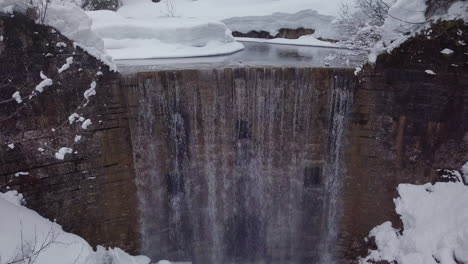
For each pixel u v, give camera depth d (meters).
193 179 8.63
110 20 11.39
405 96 7.62
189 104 8.16
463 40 6.97
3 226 6.04
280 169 8.73
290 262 9.45
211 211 8.92
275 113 8.32
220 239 9.18
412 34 7.32
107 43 10.66
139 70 8.09
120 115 7.76
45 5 6.83
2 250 5.54
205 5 17.84
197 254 9.16
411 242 7.06
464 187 7.20
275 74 8.05
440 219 6.99
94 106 7.41
